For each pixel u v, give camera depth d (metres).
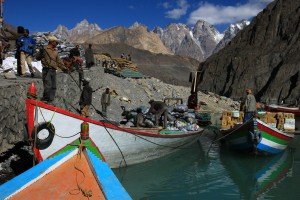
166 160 13.20
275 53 87.00
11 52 17.69
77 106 16.81
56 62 10.63
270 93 77.06
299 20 90.06
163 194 9.38
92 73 23.70
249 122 13.28
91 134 9.85
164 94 38.81
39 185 5.89
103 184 6.04
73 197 5.77
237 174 11.47
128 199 5.70
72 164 6.47
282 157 14.32
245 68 91.00
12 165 9.18
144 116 13.77
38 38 21.61
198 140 17.89
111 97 24.94
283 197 9.20
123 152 11.05
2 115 8.68
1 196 5.57
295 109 35.12
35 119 8.48
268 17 100.12
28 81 10.91
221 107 41.78
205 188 9.91
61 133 9.02
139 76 41.00
